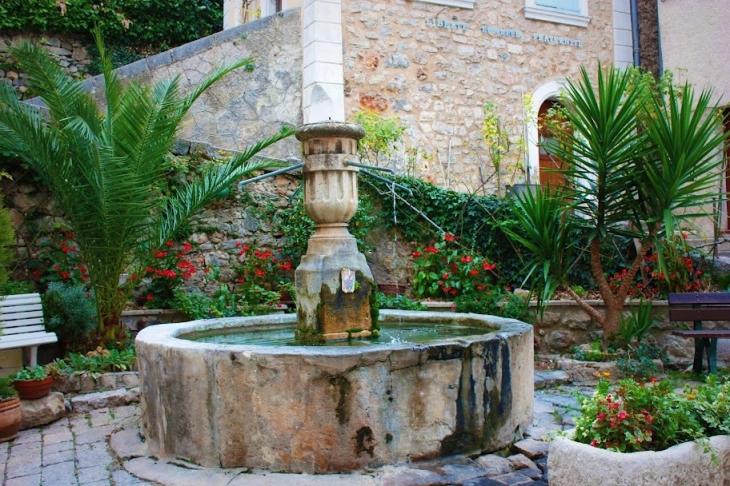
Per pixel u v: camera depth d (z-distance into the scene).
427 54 9.83
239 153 7.16
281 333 5.09
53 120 6.12
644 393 2.99
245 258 7.79
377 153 9.00
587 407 3.00
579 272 8.18
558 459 2.86
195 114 9.00
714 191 8.43
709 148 5.87
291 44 9.56
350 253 4.25
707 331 5.90
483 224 8.24
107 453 3.88
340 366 3.25
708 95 6.22
